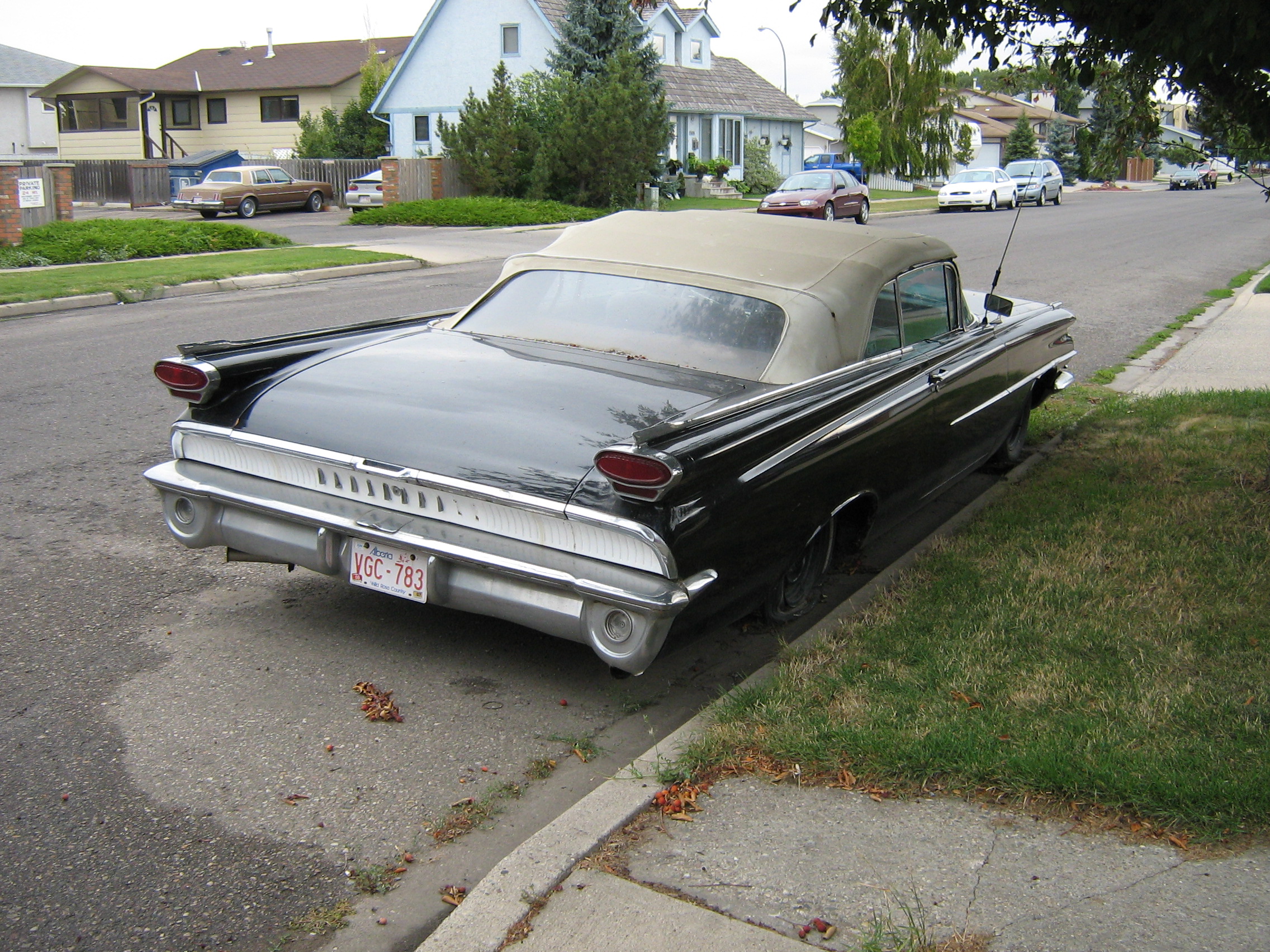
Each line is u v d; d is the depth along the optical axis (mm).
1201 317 13820
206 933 2734
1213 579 4809
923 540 5480
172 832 3127
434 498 3678
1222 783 3117
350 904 2867
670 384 4137
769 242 4953
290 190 34188
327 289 15398
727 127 44719
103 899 2842
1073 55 6047
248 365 4258
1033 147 70000
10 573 4973
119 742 3586
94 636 4359
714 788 3291
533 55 38062
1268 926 2660
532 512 3496
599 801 3201
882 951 2582
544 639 4473
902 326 5039
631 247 4977
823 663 4055
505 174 31953
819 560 4668
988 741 3385
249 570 5102
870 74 49281
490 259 19984
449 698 3963
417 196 31781
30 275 15727
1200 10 4719
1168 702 3666
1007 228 29469
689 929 2680
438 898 2906
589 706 3955
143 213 33812
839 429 4227
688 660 4352
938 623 4387
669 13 42188
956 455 5621
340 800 3316
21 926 2729
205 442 4164
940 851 2973
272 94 48062
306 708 3846
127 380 8938
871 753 3357
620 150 31609
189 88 48156
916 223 31781
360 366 4355
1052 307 7156
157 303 13891
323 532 3941
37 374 9148
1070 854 2951
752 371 4297
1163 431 7598
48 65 52188
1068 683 3840
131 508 5906
